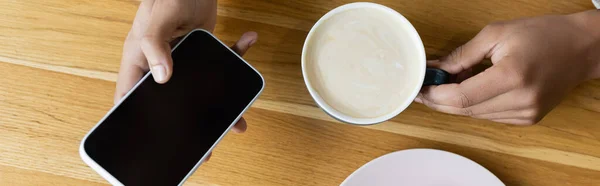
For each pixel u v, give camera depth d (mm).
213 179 634
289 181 639
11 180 625
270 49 641
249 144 638
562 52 600
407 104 563
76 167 629
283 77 641
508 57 589
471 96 582
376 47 584
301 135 642
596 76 628
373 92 575
